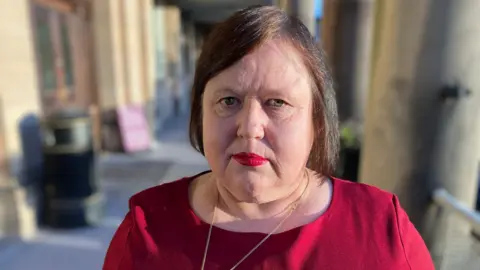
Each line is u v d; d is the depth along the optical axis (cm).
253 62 88
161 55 1080
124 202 482
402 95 187
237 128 90
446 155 184
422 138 185
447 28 174
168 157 708
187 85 1580
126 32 723
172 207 102
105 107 709
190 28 1614
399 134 190
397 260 91
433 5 174
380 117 200
